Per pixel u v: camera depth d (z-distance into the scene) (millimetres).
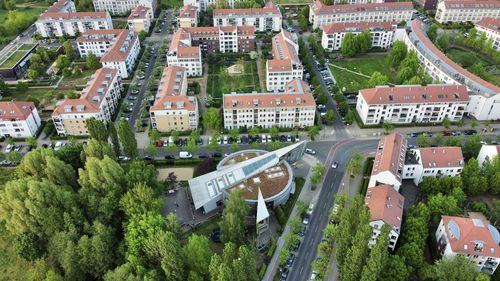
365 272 153125
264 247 190875
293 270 181250
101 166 195250
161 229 173125
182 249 169375
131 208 186375
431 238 190500
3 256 191125
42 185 185250
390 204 185000
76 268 170250
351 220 176000
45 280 162125
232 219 175625
